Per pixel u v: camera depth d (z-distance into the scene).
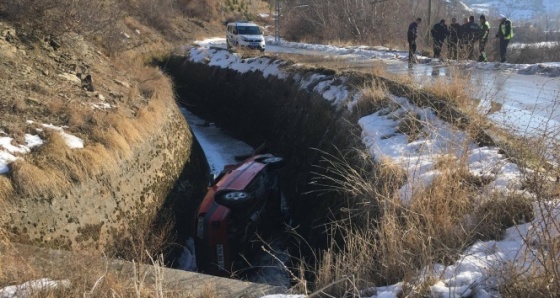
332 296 3.64
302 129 11.89
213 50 22.47
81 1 13.00
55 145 6.95
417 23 16.67
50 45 11.35
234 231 7.42
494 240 3.96
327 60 16.80
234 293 4.08
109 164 7.52
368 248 4.30
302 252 7.99
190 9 42.69
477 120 6.11
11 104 7.95
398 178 5.29
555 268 3.09
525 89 10.57
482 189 4.65
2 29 10.41
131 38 25.11
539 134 5.34
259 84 16.17
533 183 4.16
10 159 6.32
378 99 8.73
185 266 8.07
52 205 6.23
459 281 3.34
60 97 9.10
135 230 7.48
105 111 9.05
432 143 5.76
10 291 3.79
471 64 9.77
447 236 4.00
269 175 9.30
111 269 4.32
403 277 3.67
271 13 53.09
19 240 5.65
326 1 36.84
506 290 3.14
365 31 33.72
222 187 8.03
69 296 3.72
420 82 9.03
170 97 12.93
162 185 9.03
